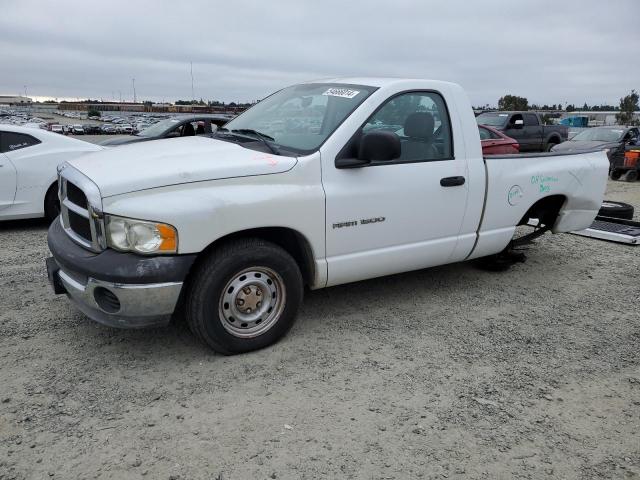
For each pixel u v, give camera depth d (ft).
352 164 12.59
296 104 14.71
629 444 9.54
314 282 12.94
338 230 12.69
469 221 15.29
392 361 12.13
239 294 11.66
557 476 8.66
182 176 10.78
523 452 9.20
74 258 10.91
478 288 17.10
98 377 10.98
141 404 10.11
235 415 9.89
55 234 12.48
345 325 13.92
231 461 8.66
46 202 23.89
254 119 15.40
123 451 8.81
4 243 21.25
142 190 10.48
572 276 18.66
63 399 10.17
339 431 9.54
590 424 10.07
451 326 14.14
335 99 13.82
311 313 14.62
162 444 9.02
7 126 23.47
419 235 14.28
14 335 12.67
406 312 14.93
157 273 10.41
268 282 12.04
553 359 12.53
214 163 11.34
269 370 11.51
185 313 11.57
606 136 54.03
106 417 9.68
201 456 8.76
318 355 12.26
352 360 12.10
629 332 14.16
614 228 24.57
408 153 13.92
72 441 9.00
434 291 16.67
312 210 12.11
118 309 10.70
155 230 10.37
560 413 10.38
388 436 9.45
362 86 14.03
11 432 9.15
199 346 12.42
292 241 12.86
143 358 11.81
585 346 13.26
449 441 9.39
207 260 11.20
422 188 13.91
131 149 13.14
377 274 13.97
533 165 16.71
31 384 10.62
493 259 18.51
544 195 17.02
